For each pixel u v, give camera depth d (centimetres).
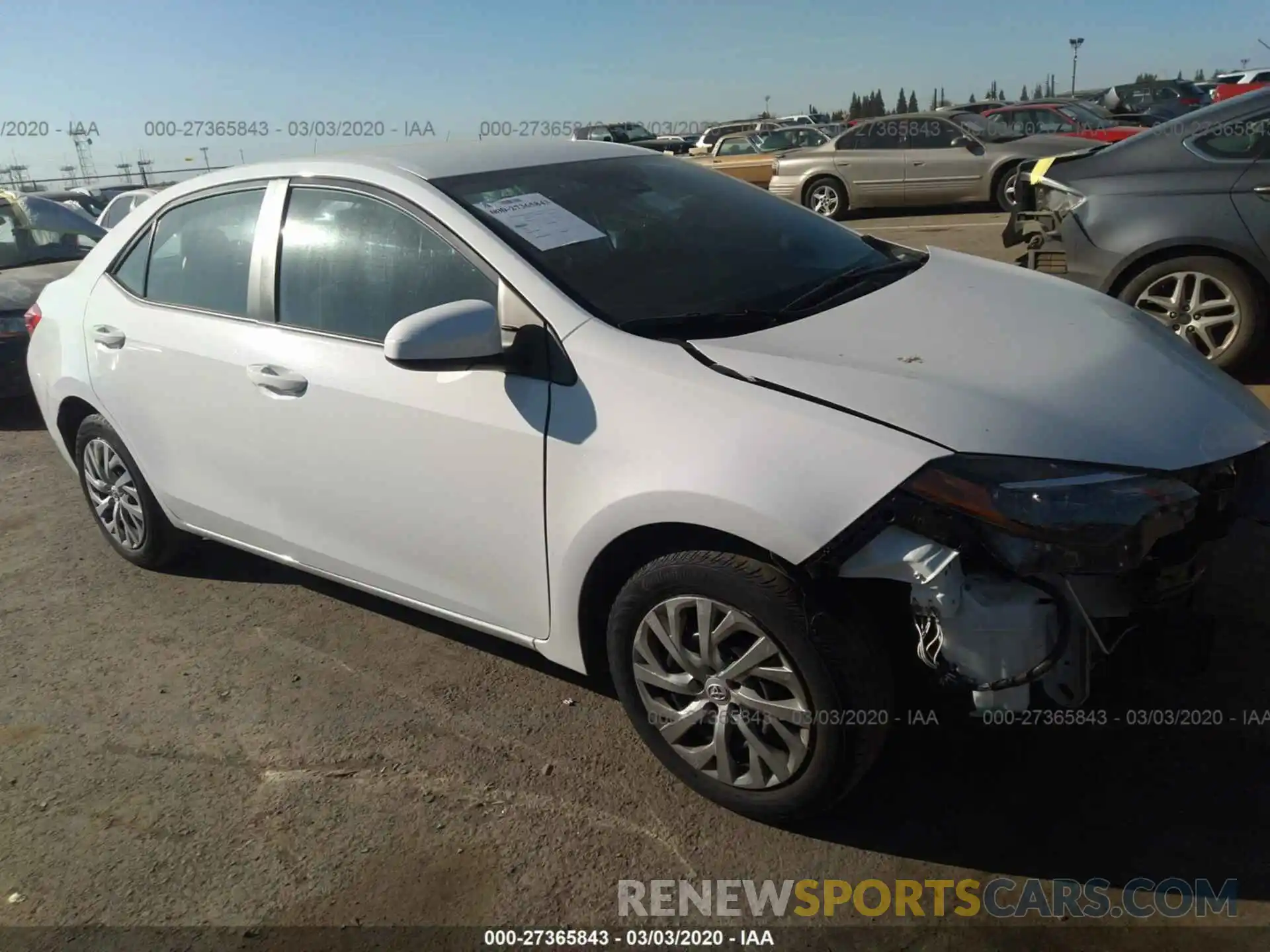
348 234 322
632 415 254
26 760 318
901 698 258
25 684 361
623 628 269
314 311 327
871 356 257
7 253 761
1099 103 2495
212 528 387
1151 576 242
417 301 302
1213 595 345
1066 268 586
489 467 280
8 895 263
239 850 273
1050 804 265
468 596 305
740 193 378
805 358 254
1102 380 254
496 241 290
